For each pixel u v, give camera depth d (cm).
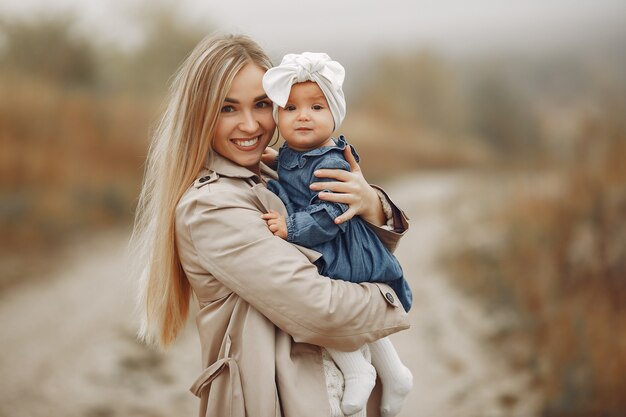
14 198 1169
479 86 4106
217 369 221
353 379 227
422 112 4172
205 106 230
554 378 578
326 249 227
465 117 4056
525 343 681
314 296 213
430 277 1001
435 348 715
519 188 1264
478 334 734
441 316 816
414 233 1363
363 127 3353
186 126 232
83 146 1429
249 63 233
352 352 229
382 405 249
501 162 1853
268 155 268
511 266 878
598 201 827
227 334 224
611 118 962
